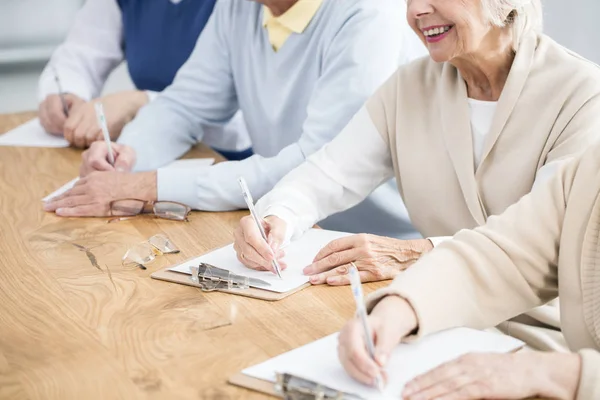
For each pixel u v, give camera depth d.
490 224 1.71
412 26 2.00
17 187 2.60
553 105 1.96
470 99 2.08
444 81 2.11
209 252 2.04
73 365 1.54
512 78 1.99
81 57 3.62
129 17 3.63
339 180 2.21
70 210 2.36
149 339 1.63
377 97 2.24
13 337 1.66
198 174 2.43
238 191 2.41
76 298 1.82
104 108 3.07
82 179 2.45
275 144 2.80
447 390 1.37
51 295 1.84
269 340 1.61
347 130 2.26
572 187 1.63
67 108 3.16
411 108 2.17
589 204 1.60
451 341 1.56
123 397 1.43
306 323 1.67
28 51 5.80
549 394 1.38
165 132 2.89
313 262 1.92
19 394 1.46
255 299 1.79
